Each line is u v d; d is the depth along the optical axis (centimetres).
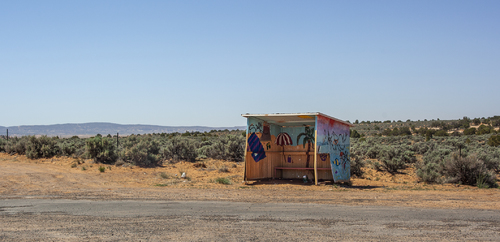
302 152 2016
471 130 7244
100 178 1927
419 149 3850
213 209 1034
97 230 784
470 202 1149
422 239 706
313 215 942
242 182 1766
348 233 754
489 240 699
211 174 2180
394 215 938
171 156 2953
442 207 1059
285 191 1461
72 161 2678
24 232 769
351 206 1083
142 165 2578
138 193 1382
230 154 3106
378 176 2181
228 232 764
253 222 861
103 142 2748
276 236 731
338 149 1853
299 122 1966
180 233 757
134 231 775
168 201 1185
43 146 2967
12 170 2219
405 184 1784
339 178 1791
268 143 1983
